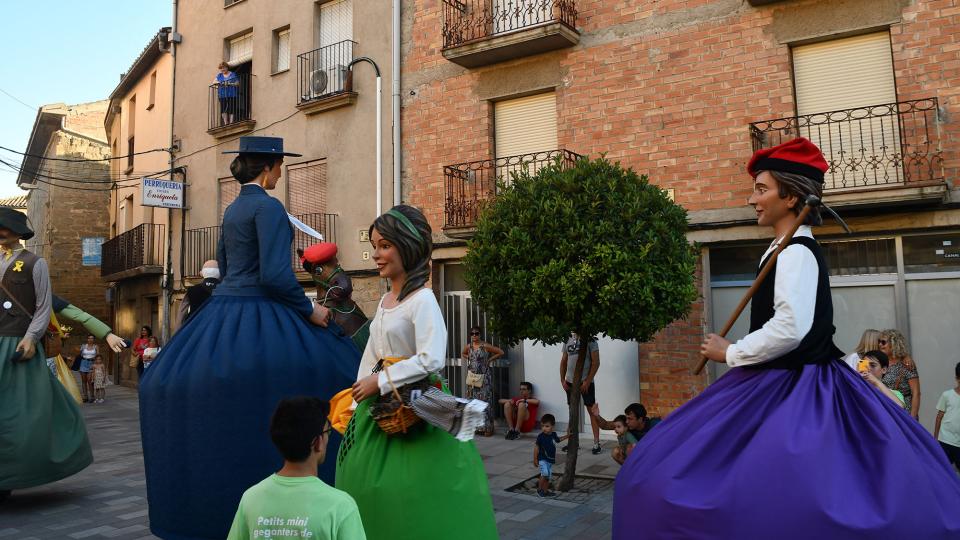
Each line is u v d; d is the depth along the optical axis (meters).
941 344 8.81
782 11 9.65
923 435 2.16
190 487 3.00
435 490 2.53
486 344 11.23
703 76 10.14
